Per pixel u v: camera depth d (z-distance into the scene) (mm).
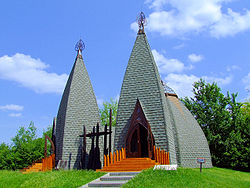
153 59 27094
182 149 31094
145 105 24438
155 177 15148
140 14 29484
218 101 49781
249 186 20719
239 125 42969
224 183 18469
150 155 21406
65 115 28859
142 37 28078
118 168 20000
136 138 23328
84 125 28219
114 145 23812
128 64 26938
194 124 34688
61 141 28000
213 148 45344
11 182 18547
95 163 24719
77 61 32625
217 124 47000
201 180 16141
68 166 26781
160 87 25266
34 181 17625
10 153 45594
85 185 15078
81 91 31016
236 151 38031
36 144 47188
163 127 23031
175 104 34125
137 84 25609
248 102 52500
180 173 16594
